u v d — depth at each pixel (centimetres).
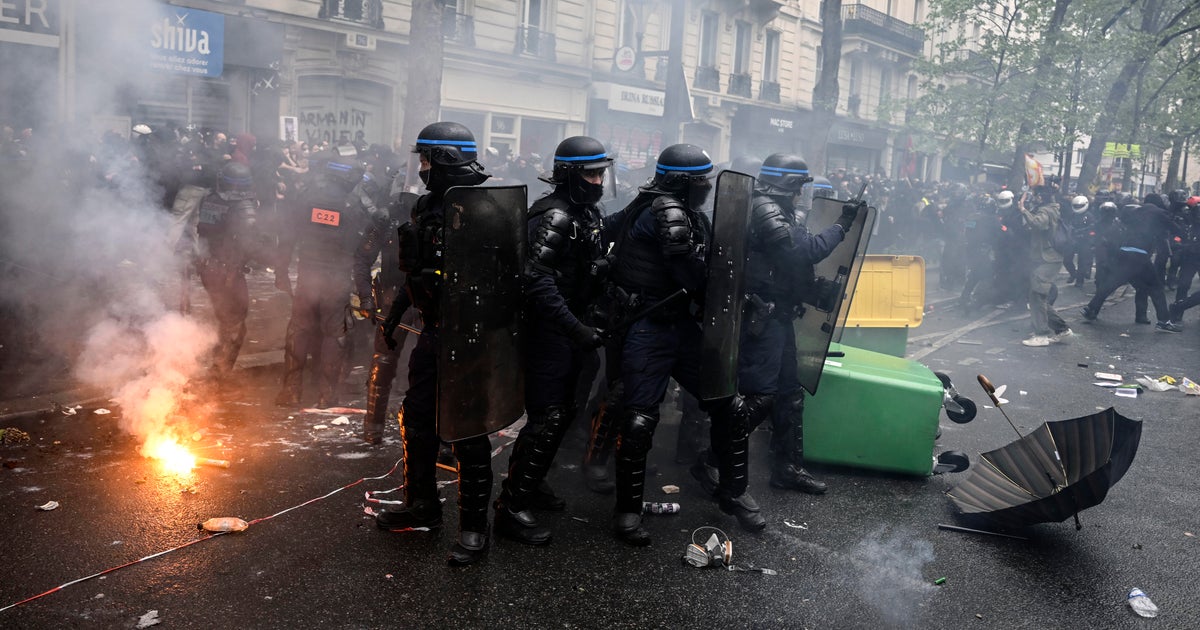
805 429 480
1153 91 2256
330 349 556
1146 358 892
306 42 1545
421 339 369
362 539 368
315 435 502
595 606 322
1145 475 508
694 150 365
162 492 404
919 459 471
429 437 373
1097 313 1141
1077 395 712
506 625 305
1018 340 970
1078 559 385
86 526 363
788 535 398
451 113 1859
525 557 360
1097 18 1994
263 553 349
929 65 2062
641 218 368
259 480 427
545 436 365
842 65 3066
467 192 322
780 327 421
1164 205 1134
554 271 340
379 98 1758
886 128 3291
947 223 1381
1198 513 447
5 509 376
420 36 1075
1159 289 1082
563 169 353
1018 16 1998
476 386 335
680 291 367
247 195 572
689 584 344
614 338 376
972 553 387
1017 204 1093
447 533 379
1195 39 2255
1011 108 1948
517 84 1973
